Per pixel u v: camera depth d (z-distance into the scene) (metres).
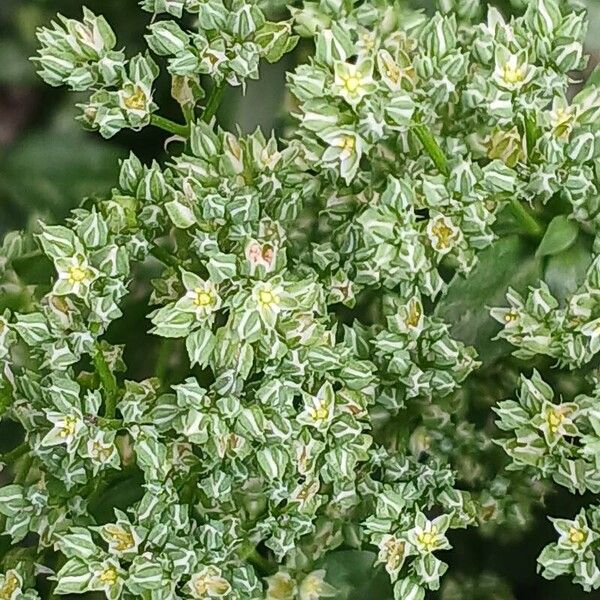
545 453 0.17
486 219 0.16
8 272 0.18
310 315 0.16
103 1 0.20
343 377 0.16
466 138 0.17
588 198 0.17
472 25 0.17
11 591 0.17
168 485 0.16
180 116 0.19
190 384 0.16
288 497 0.17
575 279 0.17
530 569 0.19
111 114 0.17
